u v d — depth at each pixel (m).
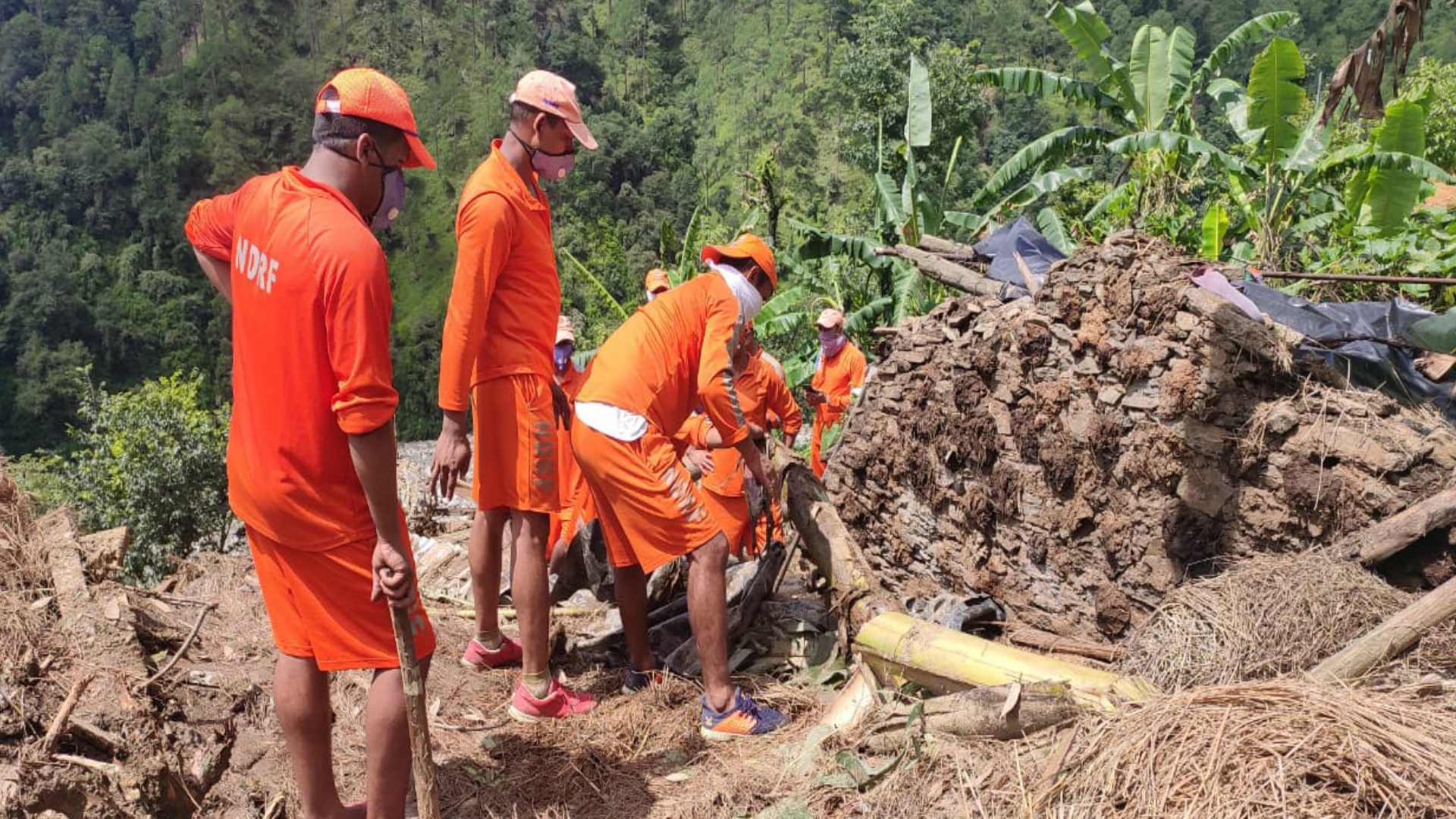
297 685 2.84
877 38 32.56
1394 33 5.21
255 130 149.38
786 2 165.50
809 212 112.62
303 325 2.58
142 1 167.38
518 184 3.77
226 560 5.50
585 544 4.69
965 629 4.47
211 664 4.23
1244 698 2.71
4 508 4.50
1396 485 3.45
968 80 14.50
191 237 2.95
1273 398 3.80
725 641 3.84
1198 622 3.34
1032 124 112.62
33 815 2.68
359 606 2.79
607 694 4.32
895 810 3.06
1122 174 13.86
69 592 3.93
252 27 162.62
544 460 3.88
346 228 2.57
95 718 3.16
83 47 157.62
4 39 156.75
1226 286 4.00
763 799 3.35
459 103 152.38
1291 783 2.43
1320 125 5.57
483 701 4.22
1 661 3.34
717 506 4.41
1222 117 13.48
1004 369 4.62
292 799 3.40
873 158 32.53
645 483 3.79
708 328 3.96
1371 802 2.37
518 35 162.62
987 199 14.35
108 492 24.14
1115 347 4.12
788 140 137.88
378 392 2.59
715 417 3.91
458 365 3.62
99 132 141.75
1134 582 4.10
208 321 134.00
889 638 3.79
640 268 121.44
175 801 3.07
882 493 5.43
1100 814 2.60
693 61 173.50
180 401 25.38
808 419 14.34
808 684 4.30
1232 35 13.87
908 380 5.22
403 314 130.88
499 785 3.59
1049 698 3.16
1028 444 4.49
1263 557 3.68
